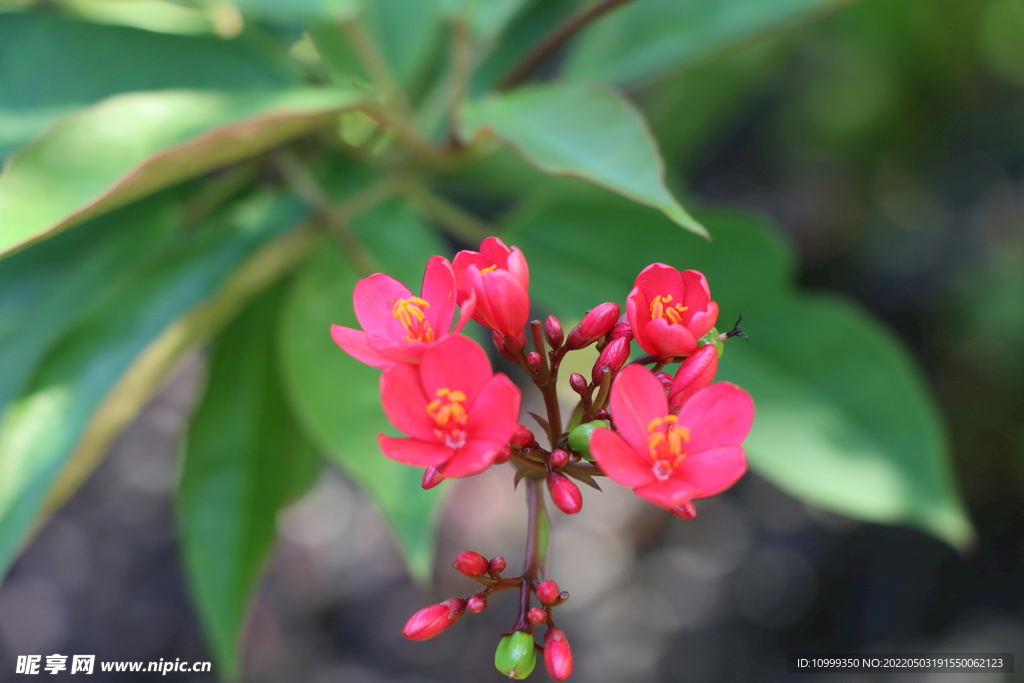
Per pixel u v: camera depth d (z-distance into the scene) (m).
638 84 0.60
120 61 0.59
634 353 0.57
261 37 0.60
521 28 0.66
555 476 0.49
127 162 0.53
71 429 0.56
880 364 0.60
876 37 0.97
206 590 0.61
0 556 0.54
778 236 0.60
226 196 0.63
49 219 0.52
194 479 0.62
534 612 0.49
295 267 0.62
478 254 0.50
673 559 1.27
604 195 0.61
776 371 0.61
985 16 0.91
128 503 1.26
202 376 0.63
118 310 0.57
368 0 0.61
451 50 0.65
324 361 0.57
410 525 0.55
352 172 0.61
